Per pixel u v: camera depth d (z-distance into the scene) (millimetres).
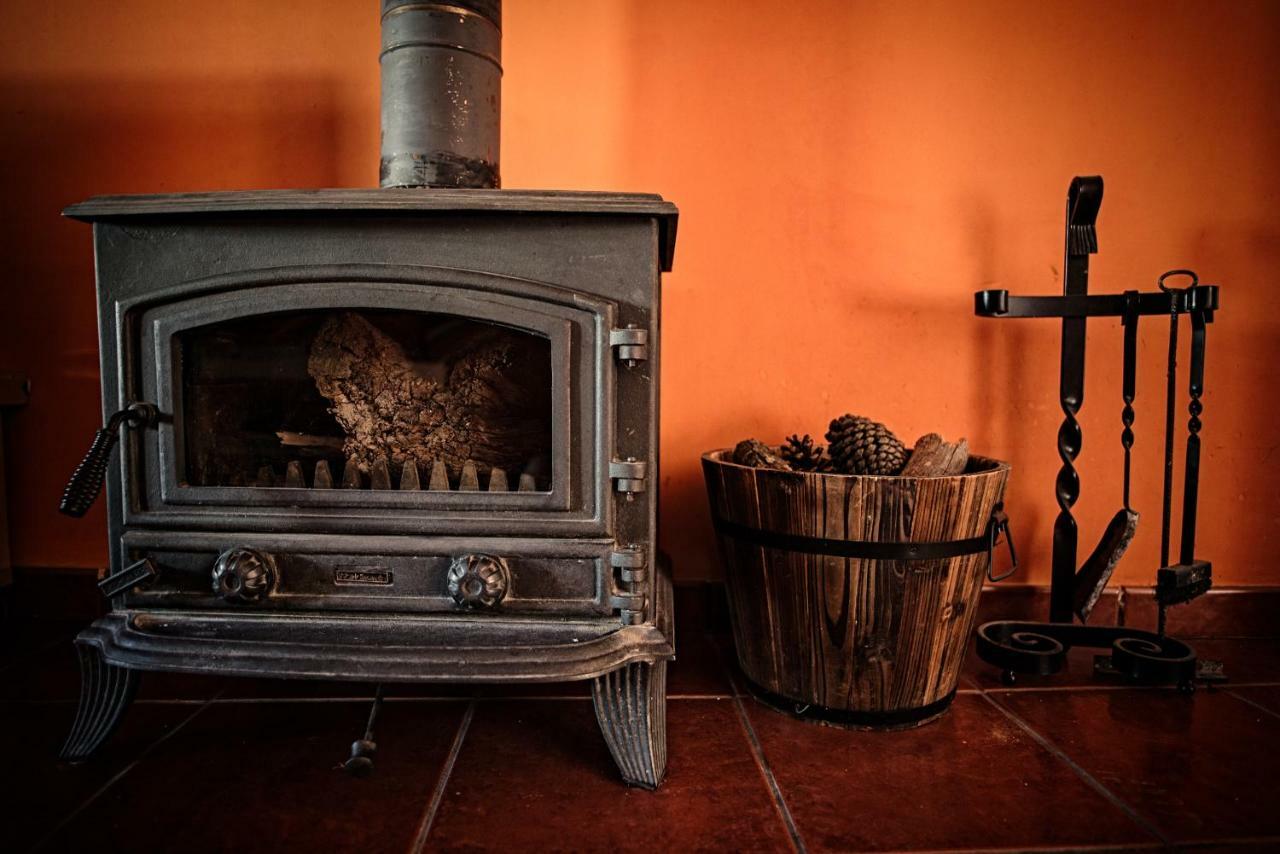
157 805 844
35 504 1462
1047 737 1042
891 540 996
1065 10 1438
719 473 1130
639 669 891
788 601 1057
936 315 1463
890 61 1441
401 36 1036
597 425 878
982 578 1084
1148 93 1443
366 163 1436
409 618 891
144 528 905
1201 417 1468
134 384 902
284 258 895
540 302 878
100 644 890
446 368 988
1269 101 1438
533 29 1426
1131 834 805
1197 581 1251
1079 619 1424
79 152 1434
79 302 1445
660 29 1431
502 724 1064
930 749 1003
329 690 1177
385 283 884
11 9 1425
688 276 1455
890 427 1469
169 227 897
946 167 1450
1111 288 1463
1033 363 1468
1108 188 1452
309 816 825
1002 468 1100
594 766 946
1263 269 1451
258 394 975
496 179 1099
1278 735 1052
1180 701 1170
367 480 950
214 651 858
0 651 1303
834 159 1447
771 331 1460
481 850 767
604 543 880
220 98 1431
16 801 850
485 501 891
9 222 1438
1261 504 1470
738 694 1185
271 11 1425
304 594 895
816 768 948
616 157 1440
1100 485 1474
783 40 1437
